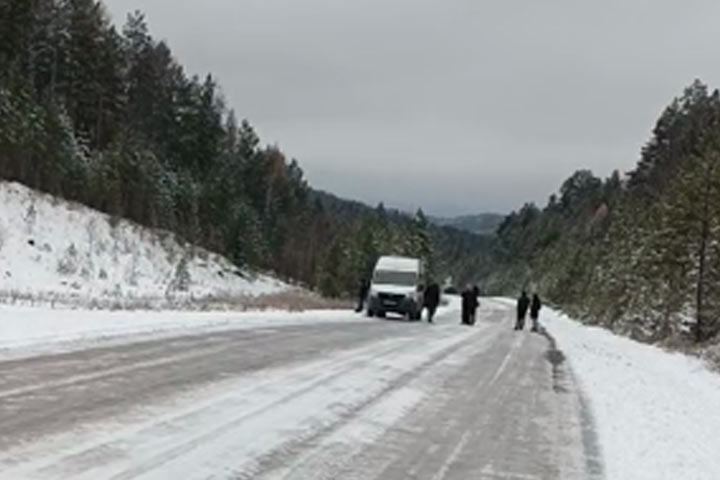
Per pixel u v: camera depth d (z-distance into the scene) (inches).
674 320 1589.6
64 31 3710.6
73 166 2837.1
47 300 1116.5
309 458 321.1
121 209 2886.3
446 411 455.2
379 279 1518.2
